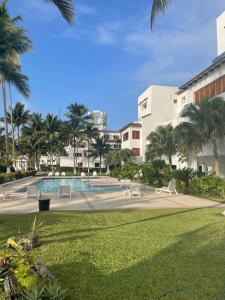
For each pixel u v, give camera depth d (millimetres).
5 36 18562
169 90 47188
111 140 73625
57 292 3920
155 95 46688
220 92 24438
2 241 7180
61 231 8211
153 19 7047
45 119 58000
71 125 56500
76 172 59250
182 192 19266
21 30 20766
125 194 18594
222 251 6293
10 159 39125
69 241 7199
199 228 8445
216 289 4434
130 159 50438
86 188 25484
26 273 4145
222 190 16562
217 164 19953
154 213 11109
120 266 5523
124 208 12773
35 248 6629
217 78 24953
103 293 4406
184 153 25297
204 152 25406
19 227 8711
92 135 58281
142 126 50219
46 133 56438
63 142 60500
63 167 63719
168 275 5027
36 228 7941
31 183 30703
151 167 28938
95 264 5645
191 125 20109
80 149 66438
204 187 17250
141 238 7406
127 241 7148
